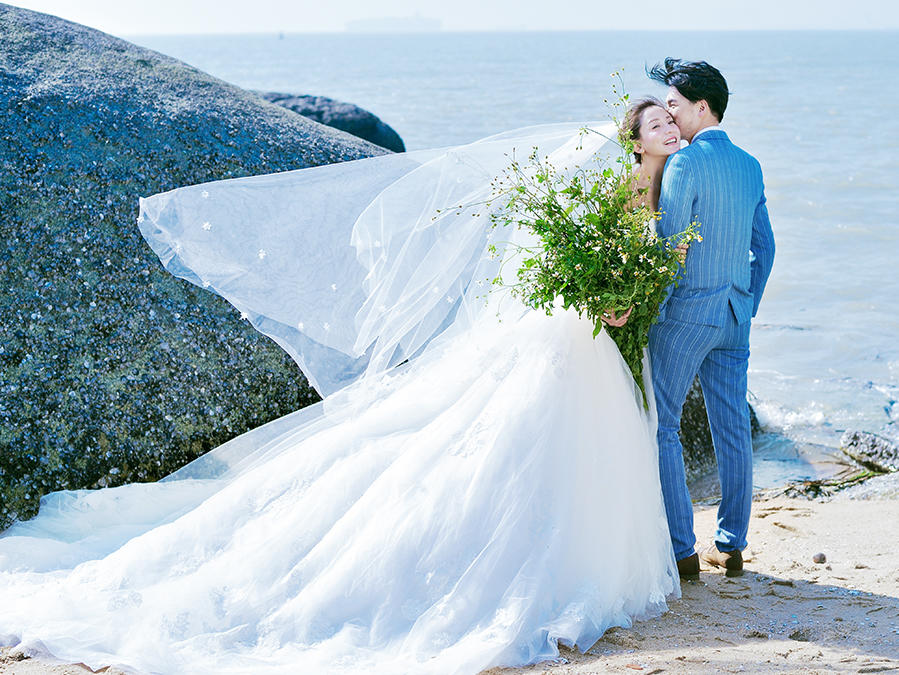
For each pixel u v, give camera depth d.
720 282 3.87
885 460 6.45
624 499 3.57
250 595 3.46
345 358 4.67
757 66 86.38
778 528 5.10
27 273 5.05
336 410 4.29
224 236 4.68
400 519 3.50
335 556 3.51
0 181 5.29
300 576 3.48
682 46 192.00
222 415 5.03
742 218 3.86
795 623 3.49
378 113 37.19
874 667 2.93
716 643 3.26
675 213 3.78
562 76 70.44
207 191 4.72
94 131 5.72
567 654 3.17
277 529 3.67
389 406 4.00
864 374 8.35
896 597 3.78
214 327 5.20
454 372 3.96
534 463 3.52
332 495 3.70
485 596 3.31
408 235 4.30
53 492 4.51
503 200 4.13
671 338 3.93
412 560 3.42
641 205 3.84
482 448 3.58
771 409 7.57
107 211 5.39
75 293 5.06
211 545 3.72
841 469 6.49
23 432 4.60
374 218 4.33
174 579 3.59
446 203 4.25
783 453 6.84
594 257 3.61
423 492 3.55
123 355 4.96
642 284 3.63
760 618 3.56
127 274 5.21
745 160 3.92
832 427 7.23
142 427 4.82
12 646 3.28
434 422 3.79
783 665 2.96
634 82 52.38
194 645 3.25
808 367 8.54
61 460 4.62
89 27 7.25
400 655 3.16
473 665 3.02
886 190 17.09
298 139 6.32
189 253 4.64
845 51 142.38
